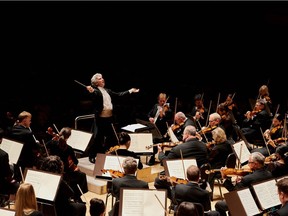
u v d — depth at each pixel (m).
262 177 5.75
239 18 14.87
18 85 13.45
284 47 14.62
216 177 7.12
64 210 5.50
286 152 6.67
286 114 9.89
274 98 13.77
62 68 14.24
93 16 14.41
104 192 7.61
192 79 15.15
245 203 5.11
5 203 6.48
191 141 6.93
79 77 14.42
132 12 14.74
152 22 14.96
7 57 13.52
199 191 5.40
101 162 6.57
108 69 14.88
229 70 15.17
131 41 15.04
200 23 15.04
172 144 7.87
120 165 6.46
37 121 11.42
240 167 6.89
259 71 14.91
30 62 13.82
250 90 14.53
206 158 6.90
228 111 9.42
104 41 14.73
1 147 6.65
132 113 12.78
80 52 14.49
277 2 14.39
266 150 7.98
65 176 6.57
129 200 5.11
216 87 14.70
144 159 9.00
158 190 5.14
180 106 12.91
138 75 15.05
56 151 6.61
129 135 7.29
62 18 14.06
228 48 15.20
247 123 9.70
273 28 14.63
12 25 13.46
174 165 6.24
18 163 6.87
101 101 8.09
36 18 13.73
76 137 7.54
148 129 8.62
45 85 13.77
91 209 4.71
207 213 5.54
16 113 12.41
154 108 9.46
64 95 13.74
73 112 12.76
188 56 15.38
